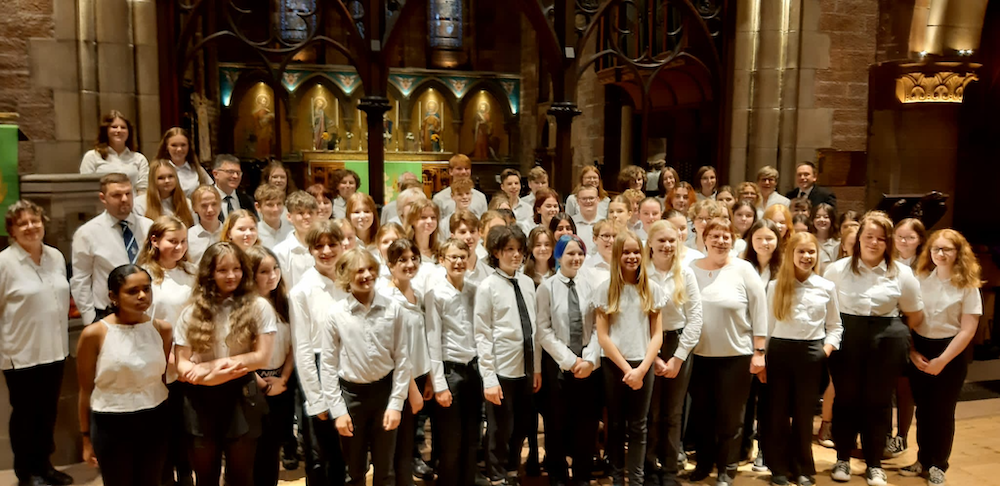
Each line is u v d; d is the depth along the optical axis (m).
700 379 4.31
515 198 6.24
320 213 5.44
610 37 6.92
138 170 5.04
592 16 6.69
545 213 5.39
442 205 6.38
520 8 6.53
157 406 3.26
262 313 3.36
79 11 5.63
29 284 3.97
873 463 4.42
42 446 4.09
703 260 4.32
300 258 4.36
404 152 13.87
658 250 4.07
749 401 4.71
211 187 4.45
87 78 5.68
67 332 4.20
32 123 5.59
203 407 3.30
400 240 3.66
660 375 4.09
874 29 7.17
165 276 3.58
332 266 3.73
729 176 7.26
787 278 4.21
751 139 7.19
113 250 4.09
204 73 11.85
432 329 3.84
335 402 3.47
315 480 3.75
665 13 7.98
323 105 13.52
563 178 6.75
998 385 6.27
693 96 8.37
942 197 6.91
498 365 3.98
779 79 7.06
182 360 3.27
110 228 4.12
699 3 7.17
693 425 4.72
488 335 3.92
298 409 4.03
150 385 3.23
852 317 4.37
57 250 4.20
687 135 8.77
